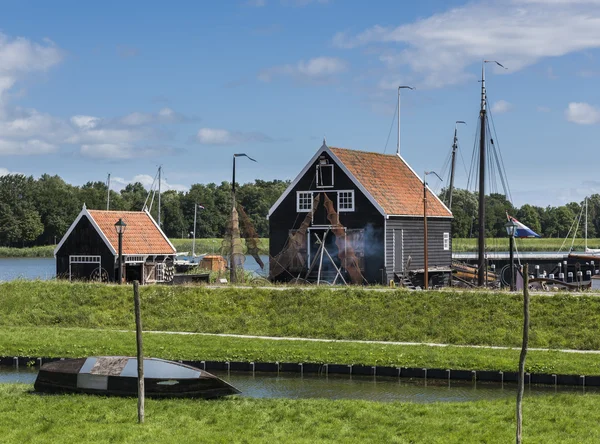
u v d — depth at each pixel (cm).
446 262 5656
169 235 14488
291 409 2086
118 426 1892
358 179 5000
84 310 3934
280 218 5212
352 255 4875
